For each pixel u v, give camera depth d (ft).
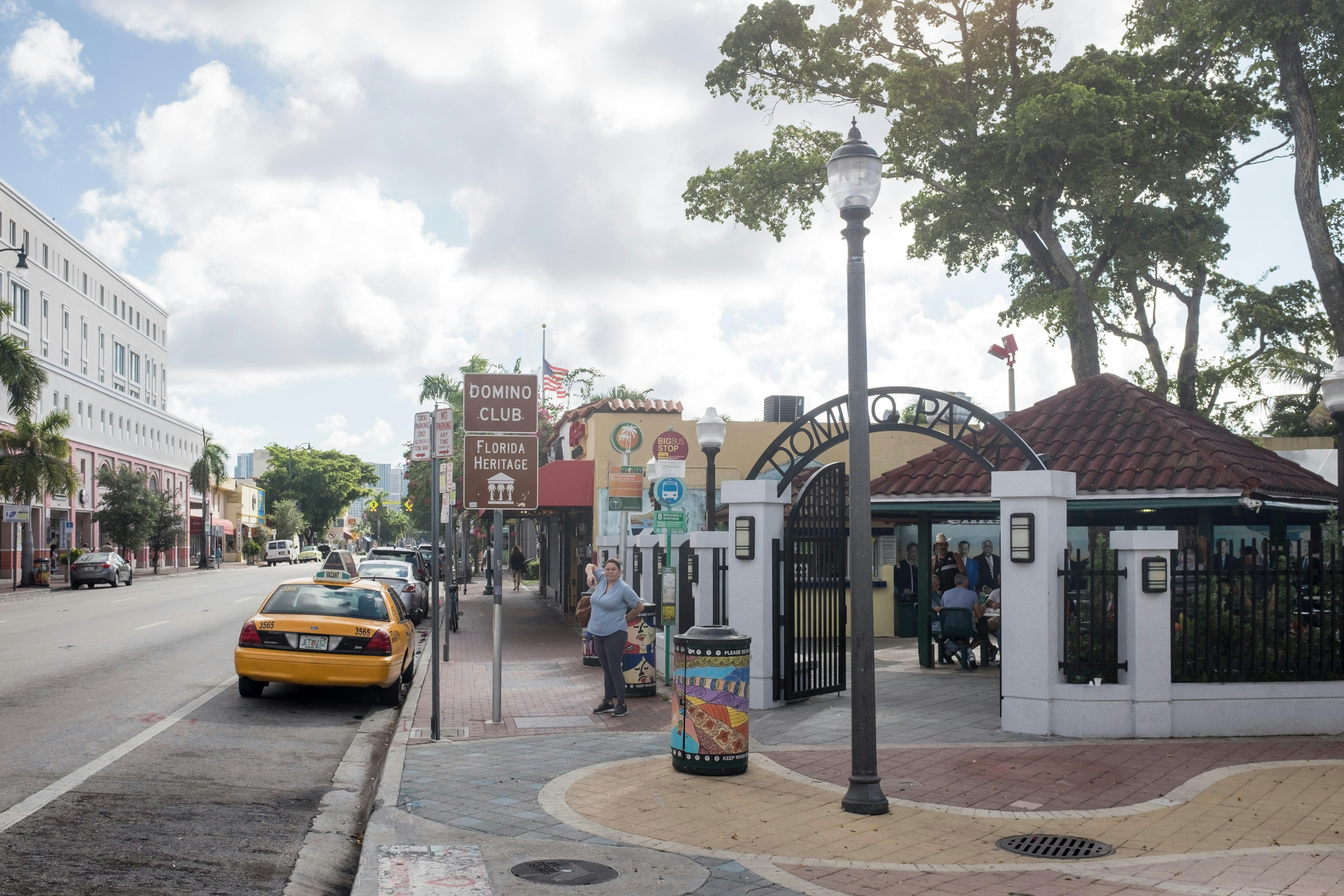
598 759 29.99
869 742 24.45
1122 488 44.34
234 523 335.06
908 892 18.57
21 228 192.85
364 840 21.57
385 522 551.59
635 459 81.30
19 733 32.76
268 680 39.60
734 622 40.09
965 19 78.48
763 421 86.17
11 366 131.64
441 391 143.74
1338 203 76.23
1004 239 87.30
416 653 61.46
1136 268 82.28
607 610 38.70
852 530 24.93
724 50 81.56
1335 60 69.92
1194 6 70.90
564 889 18.53
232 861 20.26
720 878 19.31
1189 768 28.66
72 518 181.06
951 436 40.37
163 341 291.58
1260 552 39.73
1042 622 33.65
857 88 81.87
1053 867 20.04
